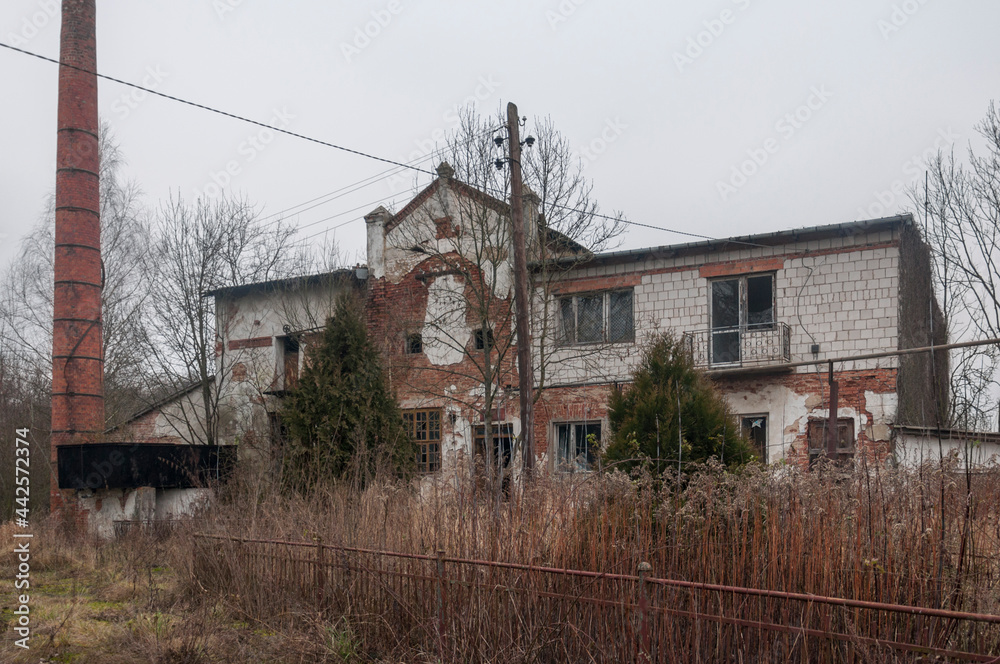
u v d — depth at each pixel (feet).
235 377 75.15
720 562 18.45
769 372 54.44
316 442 46.60
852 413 51.62
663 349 32.04
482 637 20.36
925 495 17.19
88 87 61.36
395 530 25.39
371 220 71.31
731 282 57.21
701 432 28.94
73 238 59.67
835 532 17.33
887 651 15.71
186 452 55.31
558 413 61.05
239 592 28.66
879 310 51.80
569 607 19.56
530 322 60.75
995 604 15.21
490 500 23.56
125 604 31.22
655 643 17.69
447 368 65.82
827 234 53.52
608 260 60.08
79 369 59.00
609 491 21.36
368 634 23.91
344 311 50.90
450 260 66.08
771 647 17.08
